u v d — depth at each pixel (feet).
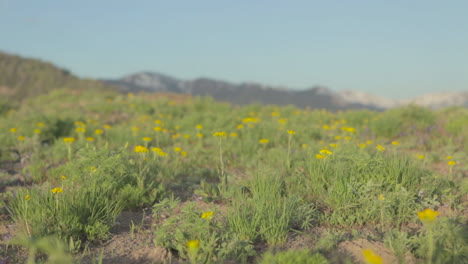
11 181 17.72
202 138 29.94
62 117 34.94
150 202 14.57
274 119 38.70
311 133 30.66
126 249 10.85
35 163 20.36
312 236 11.45
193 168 21.36
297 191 14.64
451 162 16.75
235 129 31.01
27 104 61.62
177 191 16.67
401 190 13.35
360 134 32.22
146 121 38.88
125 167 15.12
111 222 12.32
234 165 22.49
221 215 12.60
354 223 12.66
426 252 9.41
